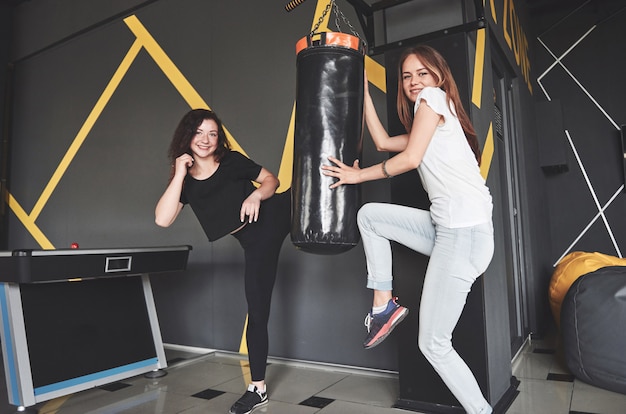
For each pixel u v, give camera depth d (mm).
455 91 1787
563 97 4926
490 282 2318
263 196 2316
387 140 1953
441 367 1704
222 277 3650
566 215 4863
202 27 3916
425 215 1771
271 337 3344
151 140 4184
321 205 1716
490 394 2156
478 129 2357
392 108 2477
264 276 2402
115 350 2832
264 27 3574
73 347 2633
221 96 3754
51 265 2344
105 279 2893
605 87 4766
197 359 3451
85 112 4770
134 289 3055
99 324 2795
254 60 3604
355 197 1791
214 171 2369
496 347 2340
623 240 4598
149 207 4156
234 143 3646
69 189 4828
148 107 4238
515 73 3824
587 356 2568
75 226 4727
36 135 5273
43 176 5125
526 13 4750
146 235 4145
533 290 3826
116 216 4383
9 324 2428
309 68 1760
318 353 3164
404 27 2533
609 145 4707
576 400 2375
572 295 2662
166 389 2752
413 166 1641
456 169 1666
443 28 2422
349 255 3094
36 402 2383
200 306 3746
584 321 2580
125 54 4465
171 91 4082
